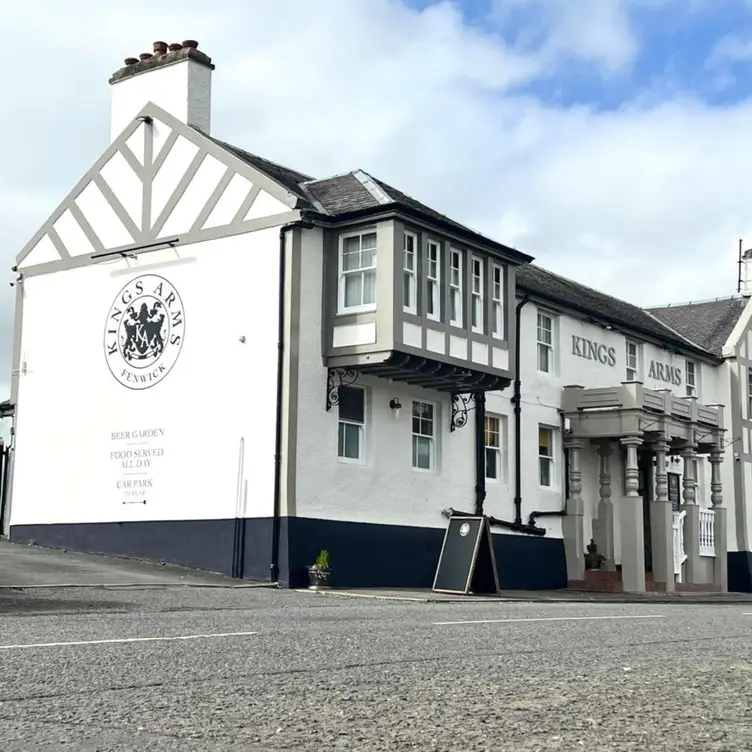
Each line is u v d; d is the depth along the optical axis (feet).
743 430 113.19
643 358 100.83
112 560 69.05
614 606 58.39
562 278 103.40
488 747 15.46
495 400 81.56
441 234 70.08
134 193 75.56
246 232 68.85
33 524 77.51
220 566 66.74
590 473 90.79
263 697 19.27
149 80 76.48
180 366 71.05
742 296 122.83
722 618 46.06
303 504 65.36
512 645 29.73
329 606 48.73
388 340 65.21
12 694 19.07
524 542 82.43
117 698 18.85
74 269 78.54
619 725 17.30
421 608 48.52
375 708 18.37
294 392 65.57
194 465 69.26
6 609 40.04
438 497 75.36
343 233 68.33
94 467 74.74
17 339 81.41
